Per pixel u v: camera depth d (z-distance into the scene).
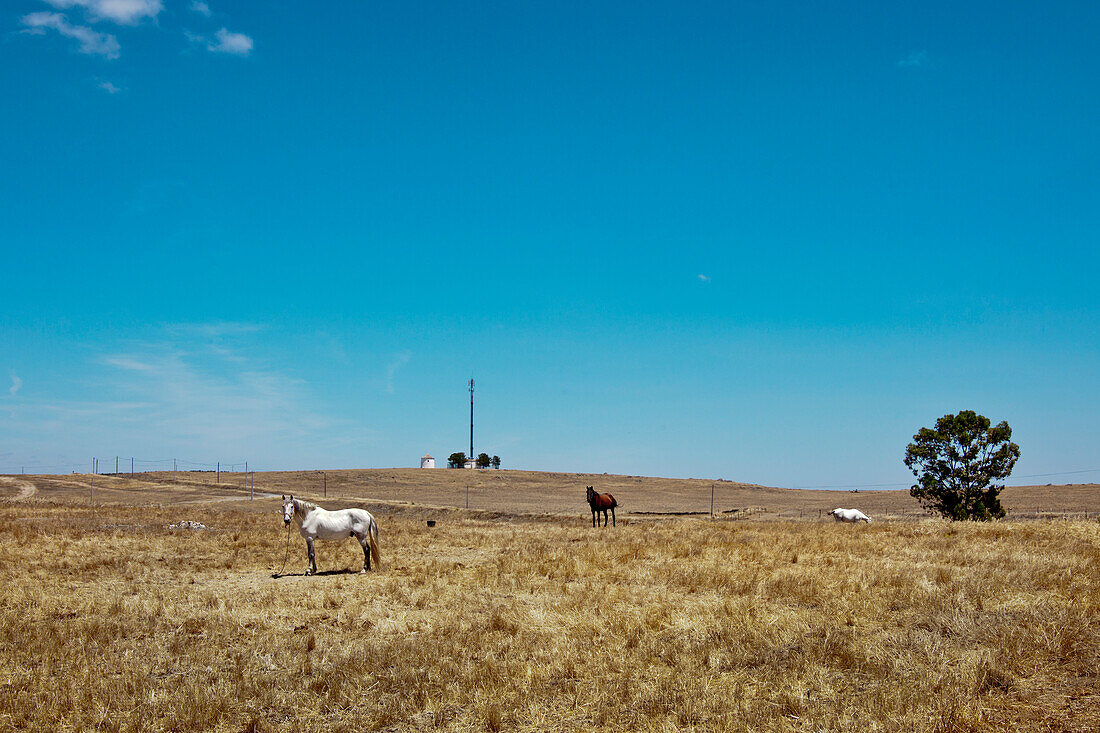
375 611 15.04
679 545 24.02
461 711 9.38
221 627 13.85
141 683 10.59
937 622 11.65
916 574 16.12
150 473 108.88
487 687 9.90
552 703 9.37
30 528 32.44
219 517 45.81
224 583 19.28
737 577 17.02
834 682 9.53
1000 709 8.26
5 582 18.80
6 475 103.19
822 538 25.52
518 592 16.84
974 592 13.72
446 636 12.74
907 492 86.19
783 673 9.77
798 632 11.70
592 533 33.16
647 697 9.22
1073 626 10.68
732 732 8.09
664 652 11.12
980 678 8.99
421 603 15.82
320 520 20.59
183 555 24.84
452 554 25.03
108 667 11.45
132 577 19.95
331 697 10.02
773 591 15.28
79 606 16.00
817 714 8.42
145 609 15.48
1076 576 15.34
